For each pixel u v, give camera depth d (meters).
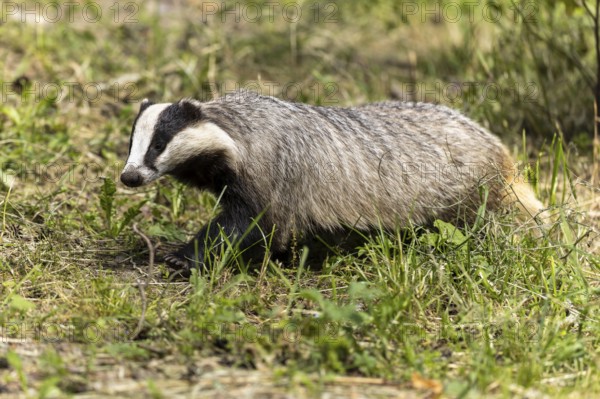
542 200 15.31
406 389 9.40
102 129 18.03
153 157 12.54
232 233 12.95
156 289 12.17
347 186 13.48
